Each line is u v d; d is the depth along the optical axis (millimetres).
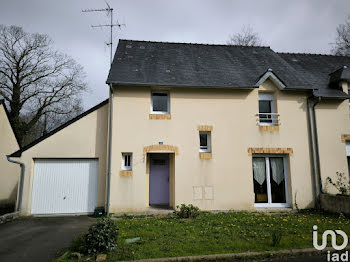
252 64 11562
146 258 4719
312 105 10234
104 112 9680
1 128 11562
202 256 4781
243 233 6172
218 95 9805
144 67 10234
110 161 8844
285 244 5359
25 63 20797
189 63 11055
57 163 9391
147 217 8125
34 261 4836
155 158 10469
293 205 9391
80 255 4871
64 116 24578
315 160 9805
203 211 8883
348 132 10180
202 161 9297
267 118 10039
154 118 9328
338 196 8547
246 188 9328
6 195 11562
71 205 9188
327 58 13734
